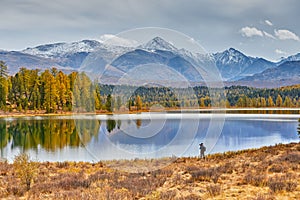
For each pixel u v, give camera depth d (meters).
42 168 13.06
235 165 12.77
